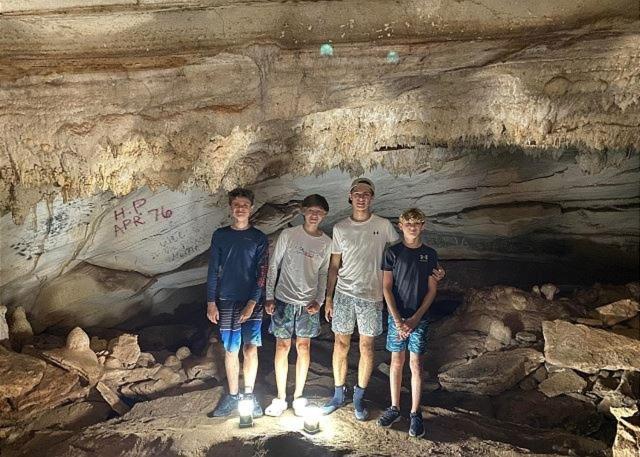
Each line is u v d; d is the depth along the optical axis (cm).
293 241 496
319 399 547
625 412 461
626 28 445
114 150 459
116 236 635
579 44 457
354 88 479
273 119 493
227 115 463
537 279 858
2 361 514
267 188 696
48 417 513
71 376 544
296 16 438
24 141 442
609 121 519
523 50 462
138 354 605
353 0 436
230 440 470
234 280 493
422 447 469
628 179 761
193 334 733
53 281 622
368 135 562
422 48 456
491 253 863
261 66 449
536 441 503
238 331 496
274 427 491
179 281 738
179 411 521
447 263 873
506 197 791
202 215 677
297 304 501
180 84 446
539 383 604
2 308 558
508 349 654
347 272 498
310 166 610
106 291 652
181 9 422
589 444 503
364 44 452
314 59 455
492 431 513
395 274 482
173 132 463
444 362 664
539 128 521
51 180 467
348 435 483
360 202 488
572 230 827
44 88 428
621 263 848
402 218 476
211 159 505
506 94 500
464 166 731
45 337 610
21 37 420
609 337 614
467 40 454
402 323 472
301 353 512
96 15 414
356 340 736
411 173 693
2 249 550
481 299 744
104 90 437
